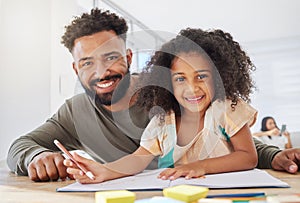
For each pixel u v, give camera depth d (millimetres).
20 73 1240
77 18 931
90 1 1496
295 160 601
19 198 407
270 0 1964
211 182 457
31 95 1242
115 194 325
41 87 1250
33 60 1261
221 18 2152
